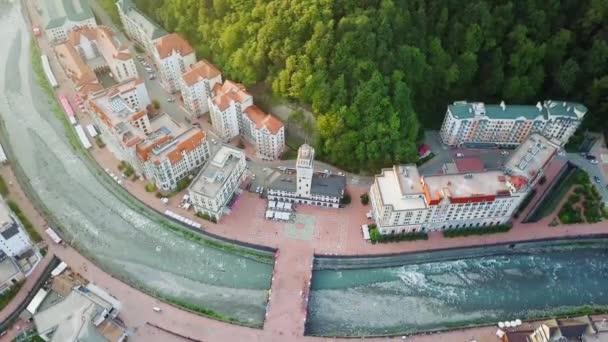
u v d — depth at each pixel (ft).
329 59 595.06
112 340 467.11
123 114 602.03
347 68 590.14
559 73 654.12
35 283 526.57
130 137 577.84
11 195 602.85
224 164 575.79
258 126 609.42
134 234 580.71
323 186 584.40
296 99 629.92
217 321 501.97
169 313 506.07
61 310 478.18
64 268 536.42
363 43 583.58
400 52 599.16
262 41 614.34
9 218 518.78
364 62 580.71
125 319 498.28
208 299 529.04
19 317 506.48
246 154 647.15
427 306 535.60
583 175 622.13
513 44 655.35
